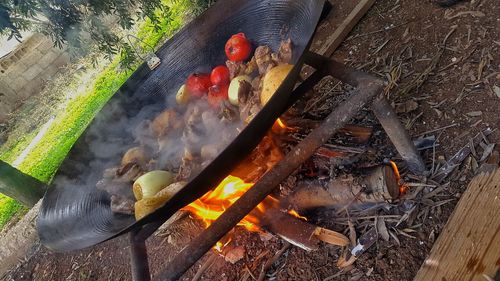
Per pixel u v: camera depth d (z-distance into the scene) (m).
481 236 1.61
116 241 3.01
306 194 2.02
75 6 3.62
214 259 2.23
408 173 2.02
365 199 1.90
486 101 2.12
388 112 1.77
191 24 2.38
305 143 1.67
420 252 1.75
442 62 2.49
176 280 1.66
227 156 1.49
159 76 2.42
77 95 7.12
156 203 1.63
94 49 5.71
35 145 6.58
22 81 8.41
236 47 2.21
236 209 1.64
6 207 4.98
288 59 1.93
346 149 2.10
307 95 2.73
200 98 2.28
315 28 1.62
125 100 2.29
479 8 2.60
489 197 1.70
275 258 2.05
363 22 3.26
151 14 4.39
